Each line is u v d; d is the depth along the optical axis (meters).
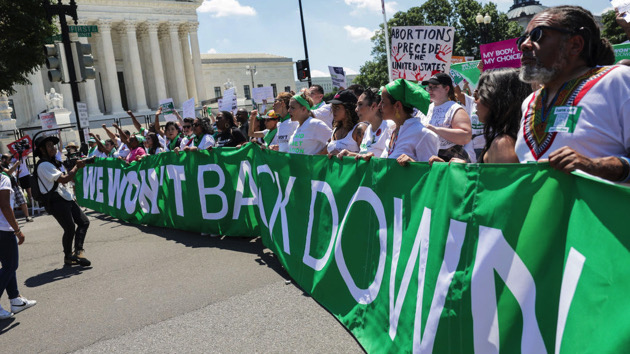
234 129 7.83
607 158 1.91
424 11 53.19
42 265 7.12
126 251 7.25
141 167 9.11
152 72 55.75
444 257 2.63
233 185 6.97
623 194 1.66
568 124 2.11
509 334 2.18
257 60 72.44
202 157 7.43
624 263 1.65
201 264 6.03
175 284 5.37
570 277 1.88
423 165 2.98
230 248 6.64
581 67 2.19
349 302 3.84
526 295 2.10
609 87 2.02
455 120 4.27
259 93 14.69
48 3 12.32
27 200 14.92
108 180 10.48
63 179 6.55
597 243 1.77
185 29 57.59
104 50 50.69
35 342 4.27
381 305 3.34
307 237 4.69
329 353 3.43
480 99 2.88
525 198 2.15
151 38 54.00
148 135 10.16
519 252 2.15
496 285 2.27
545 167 2.06
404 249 3.09
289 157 5.17
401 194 3.19
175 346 3.83
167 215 8.39
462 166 2.57
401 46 7.20
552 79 2.20
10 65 18.03
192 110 11.72
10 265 4.99
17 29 17.88
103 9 50.44
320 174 4.50
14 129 27.22
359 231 3.74
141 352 3.79
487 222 2.34
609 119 2.02
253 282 5.11
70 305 5.14
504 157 2.75
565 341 1.87
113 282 5.77
